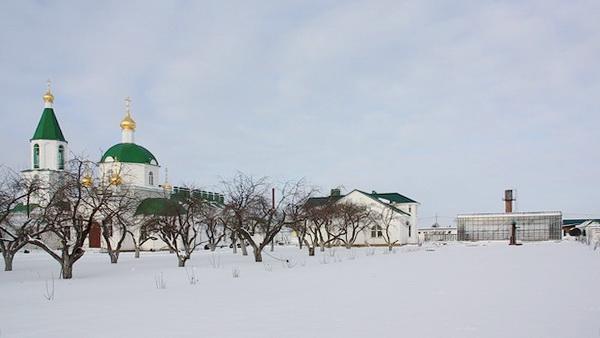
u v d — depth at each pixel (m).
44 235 54.72
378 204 78.19
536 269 25.48
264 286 19.67
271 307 13.79
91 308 14.16
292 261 36.81
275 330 10.51
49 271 29.97
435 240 106.88
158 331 10.55
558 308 12.98
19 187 35.16
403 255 44.44
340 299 15.29
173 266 32.56
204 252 55.59
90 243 66.31
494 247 60.53
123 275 26.20
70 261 25.11
